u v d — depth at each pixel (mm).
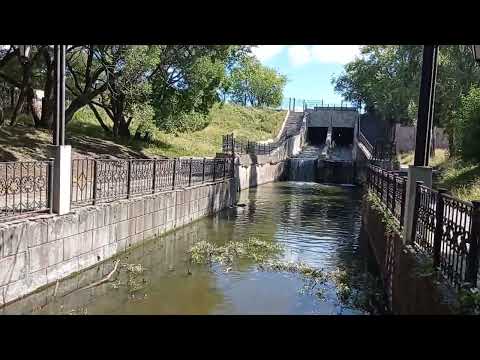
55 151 7969
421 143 7855
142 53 15430
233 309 7316
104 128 22750
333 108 47094
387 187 11516
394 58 32188
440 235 5562
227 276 9086
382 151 31469
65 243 8055
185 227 13961
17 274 6910
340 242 12961
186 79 19828
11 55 16406
